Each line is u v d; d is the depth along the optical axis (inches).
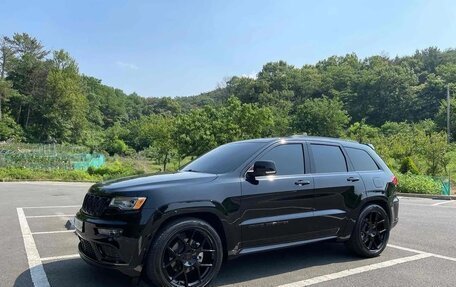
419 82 4133.9
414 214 430.3
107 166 1315.2
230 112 1440.7
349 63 5029.5
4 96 2992.1
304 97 4318.4
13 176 1071.0
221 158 216.2
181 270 175.8
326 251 252.4
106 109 4864.7
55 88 3154.5
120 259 169.2
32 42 3425.2
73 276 200.1
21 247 262.7
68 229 326.6
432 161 944.3
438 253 250.5
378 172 253.3
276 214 201.9
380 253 245.1
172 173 206.8
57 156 1453.0
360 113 3417.8
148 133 1732.3
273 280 196.2
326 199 220.4
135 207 169.8
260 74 5093.5
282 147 217.8
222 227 186.5
